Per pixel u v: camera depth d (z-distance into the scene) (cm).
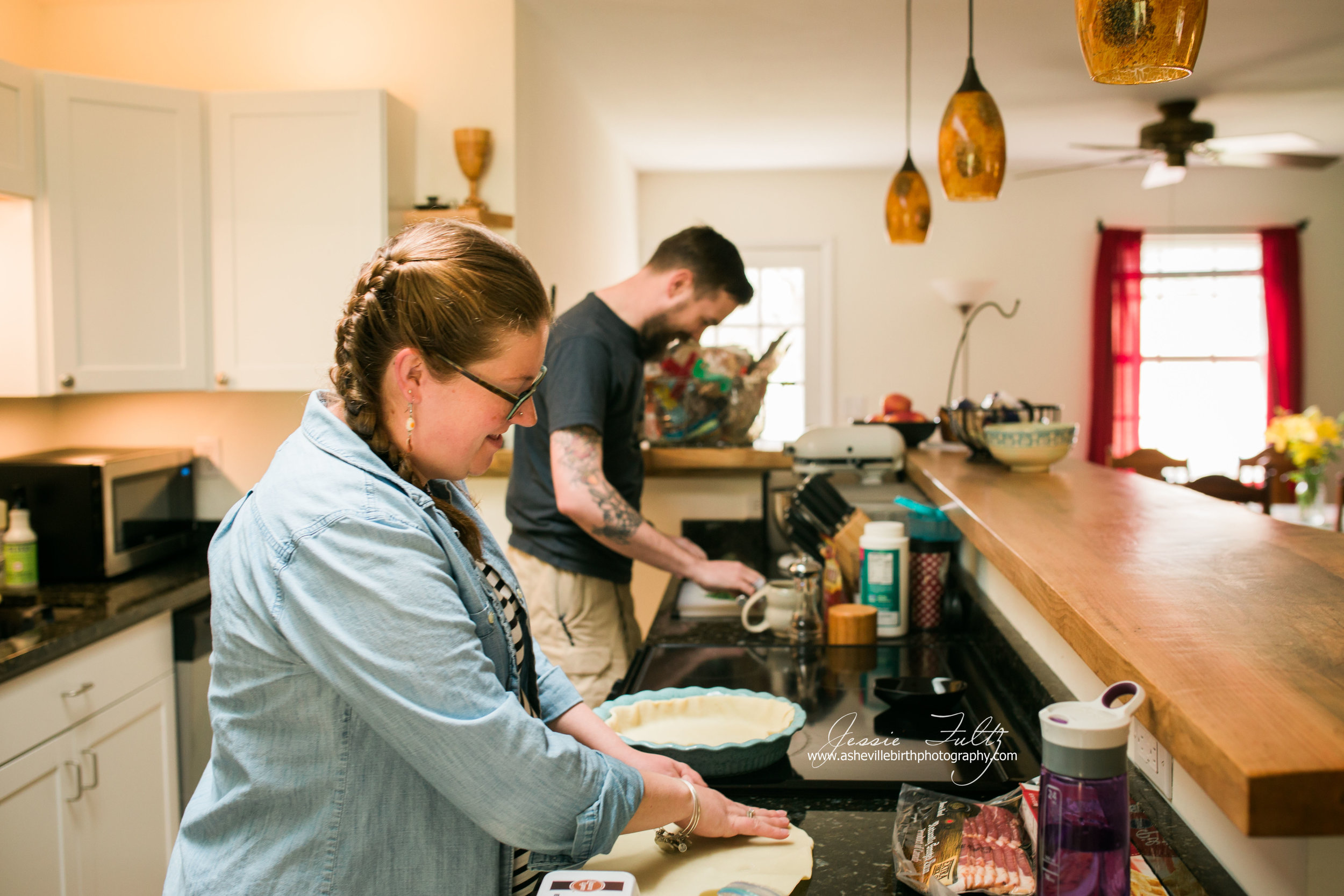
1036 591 103
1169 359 619
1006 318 606
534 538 216
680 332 213
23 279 247
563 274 374
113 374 256
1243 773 55
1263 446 612
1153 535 126
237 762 85
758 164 583
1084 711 73
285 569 80
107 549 244
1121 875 71
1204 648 77
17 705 182
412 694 77
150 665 228
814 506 207
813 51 368
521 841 81
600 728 112
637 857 100
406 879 84
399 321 82
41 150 245
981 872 90
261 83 302
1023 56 375
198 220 265
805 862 98
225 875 84
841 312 611
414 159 298
